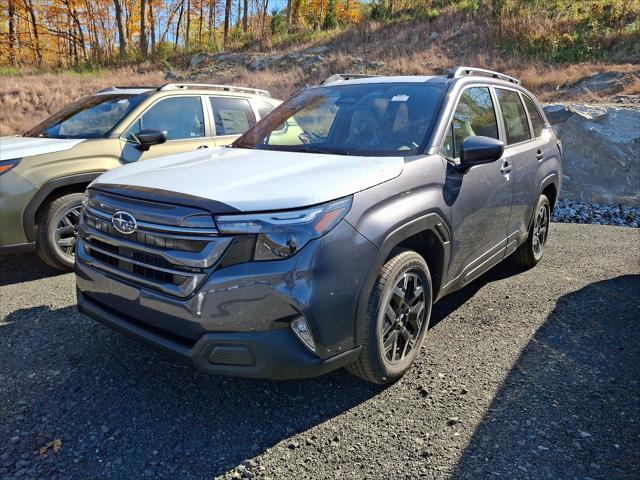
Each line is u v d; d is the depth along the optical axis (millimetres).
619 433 2625
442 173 3240
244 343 2424
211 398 2939
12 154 4684
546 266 5383
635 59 14984
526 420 2740
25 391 2955
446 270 3342
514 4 20266
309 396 2979
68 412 2770
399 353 3096
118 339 3607
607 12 17562
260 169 2900
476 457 2459
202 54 26531
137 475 2326
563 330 3826
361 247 2590
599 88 12852
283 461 2436
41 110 17812
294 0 40281
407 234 2848
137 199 2654
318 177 2721
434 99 3629
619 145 8898
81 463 2391
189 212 2438
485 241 3838
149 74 24422
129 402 2877
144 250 2582
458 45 19516
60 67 27891
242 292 2383
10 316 3973
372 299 2742
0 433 2582
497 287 4734
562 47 16781
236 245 2391
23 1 37906
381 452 2502
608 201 8844
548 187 5215
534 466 2389
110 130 5348
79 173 4910
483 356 3441
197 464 2406
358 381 3146
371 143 3434
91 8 41375
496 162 3871
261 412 2820
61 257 4918
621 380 3135
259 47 26219
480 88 4094
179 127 5887
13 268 5195
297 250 2408
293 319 2443
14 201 4562
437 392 3020
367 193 2707
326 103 3967
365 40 22547
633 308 4230
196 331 2479
